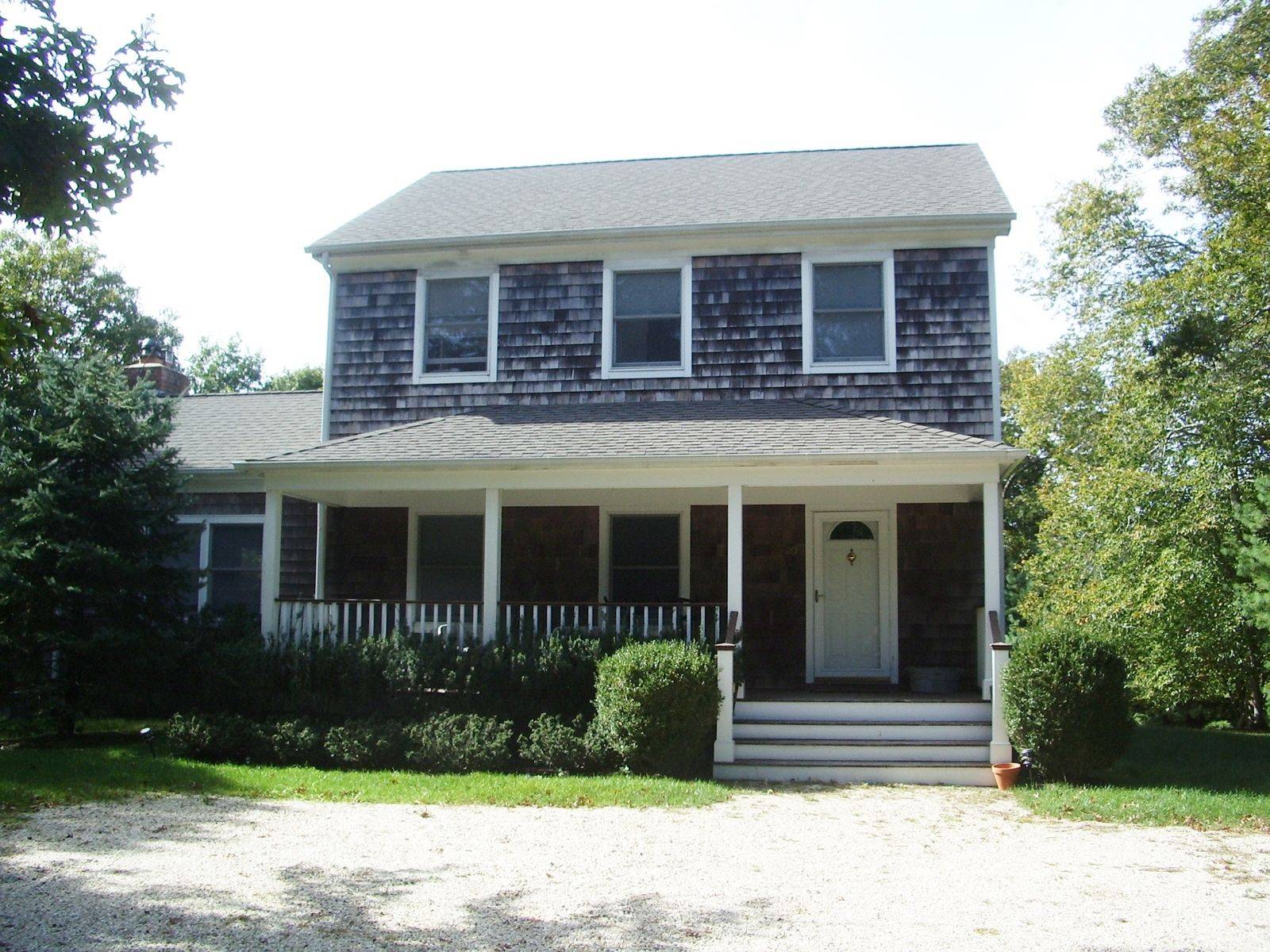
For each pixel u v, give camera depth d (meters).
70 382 13.97
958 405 14.38
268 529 13.55
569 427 14.12
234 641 13.44
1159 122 22.73
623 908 6.58
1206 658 15.38
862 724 12.23
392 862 7.66
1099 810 9.64
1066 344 25.20
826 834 8.80
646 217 15.61
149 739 12.07
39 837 8.27
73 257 30.00
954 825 9.22
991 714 12.07
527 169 19.45
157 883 7.03
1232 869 7.70
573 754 11.47
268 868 7.46
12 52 6.70
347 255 15.93
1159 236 23.53
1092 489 16.30
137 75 7.11
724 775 11.68
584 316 15.44
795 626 15.00
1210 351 16.98
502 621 13.76
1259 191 17.80
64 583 12.91
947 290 14.57
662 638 12.81
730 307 15.10
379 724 12.16
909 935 6.09
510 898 6.77
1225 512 15.03
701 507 15.34
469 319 15.81
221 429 18.33
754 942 5.95
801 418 13.91
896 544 14.92
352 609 15.78
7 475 13.08
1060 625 11.63
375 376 15.84
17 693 12.95
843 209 15.13
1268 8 20.77
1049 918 6.43
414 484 13.30
